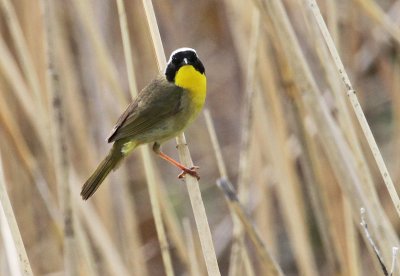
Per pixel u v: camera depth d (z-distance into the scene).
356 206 8.17
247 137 9.71
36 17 10.42
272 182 11.21
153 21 8.24
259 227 10.70
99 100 10.84
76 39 11.38
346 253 9.66
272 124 10.26
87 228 10.23
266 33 10.09
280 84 10.26
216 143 8.70
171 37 12.67
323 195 9.67
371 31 12.41
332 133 8.20
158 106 8.89
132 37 12.23
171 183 13.93
